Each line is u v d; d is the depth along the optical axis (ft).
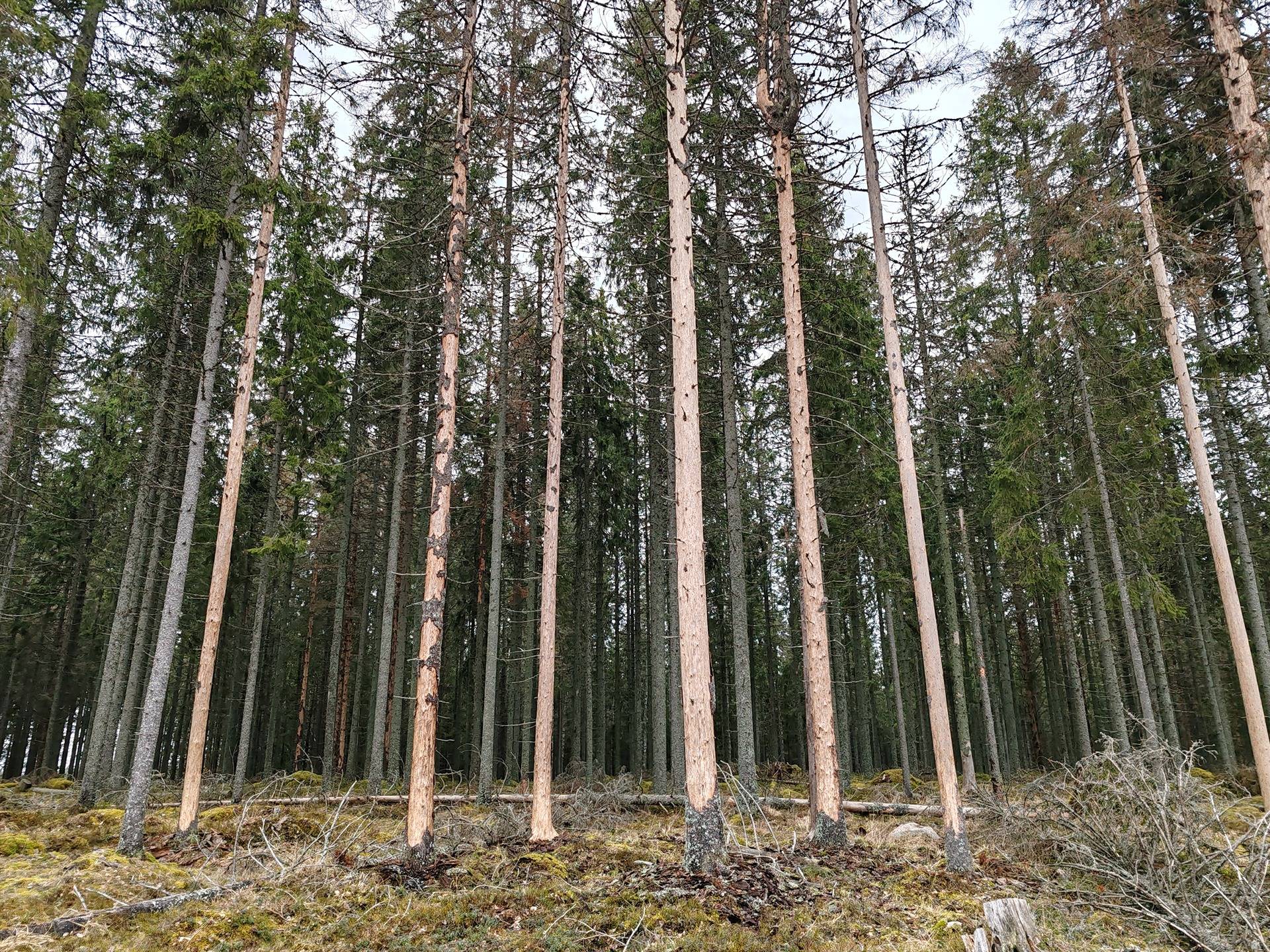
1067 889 26.96
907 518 33.40
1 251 32.27
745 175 44.42
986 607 87.86
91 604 93.09
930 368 58.75
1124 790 28.55
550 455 43.80
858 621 87.86
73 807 49.85
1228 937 22.36
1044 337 48.80
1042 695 102.32
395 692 72.69
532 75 49.24
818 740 36.11
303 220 51.83
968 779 51.98
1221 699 72.64
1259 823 25.36
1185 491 61.26
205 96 39.75
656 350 61.67
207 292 50.83
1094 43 38.88
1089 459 52.90
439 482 35.37
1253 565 49.03
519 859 29.48
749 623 108.17
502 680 96.43
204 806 51.98
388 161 55.98
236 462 41.88
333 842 32.91
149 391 57.52
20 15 32.68
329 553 89.25
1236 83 35.42
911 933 22.15
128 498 67.97
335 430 61.82
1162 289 39.45
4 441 35.63
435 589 33.91
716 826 28.25
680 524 31.68
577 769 75.87
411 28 42.39
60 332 54.08
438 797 54.80
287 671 109.09
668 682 84.79
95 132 40.98
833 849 33.22
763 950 20.52
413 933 22.02
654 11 39.42
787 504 82.99
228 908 23.82
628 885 26.16
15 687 96.84
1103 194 40.81
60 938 20.84
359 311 64.85
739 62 41.75
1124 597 48.26
